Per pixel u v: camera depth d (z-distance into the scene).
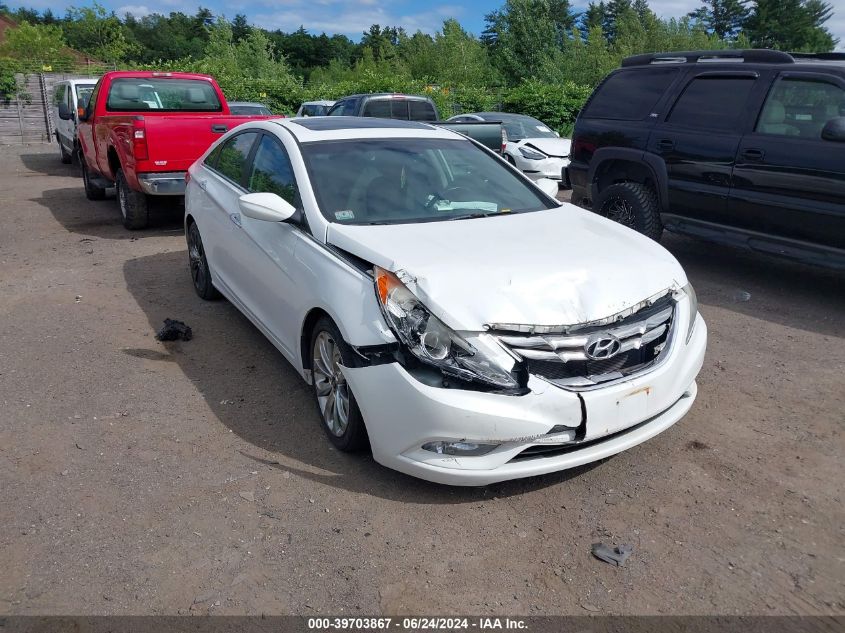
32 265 7.41
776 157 6.12
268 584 2.79
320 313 3.76
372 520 3.18
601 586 2.79
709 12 79.12
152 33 91.50
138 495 3.36
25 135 22.30
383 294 3.29
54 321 5.71
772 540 3.05
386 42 45.47
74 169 15.75
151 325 5.62
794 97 6.18
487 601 2.71
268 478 3.50
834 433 3.96
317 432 3.95
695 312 3.77
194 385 4.55
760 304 6.22
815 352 5.13
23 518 3.18
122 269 7.25
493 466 3.13
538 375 3.11
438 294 3.16
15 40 38.88
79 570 2.86
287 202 4.29
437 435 3.08
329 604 2.70
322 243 3.85
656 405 3.36
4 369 4.78
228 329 5.54
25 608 2.66
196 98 10.32
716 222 6.76
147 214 8.95
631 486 3.46
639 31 46.88
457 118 15.50
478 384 3.06
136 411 4.20
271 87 25.67
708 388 4.54
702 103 6.89
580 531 3.12
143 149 7.96
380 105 13.98
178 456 3.70
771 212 6.23
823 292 6.59
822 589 2.76
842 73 5.88
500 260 3.47
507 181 4.78
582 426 3.15
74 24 48.91
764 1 72.25
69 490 3.39
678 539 3.06
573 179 8.28
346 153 4.50
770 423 4.08
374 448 3.33
